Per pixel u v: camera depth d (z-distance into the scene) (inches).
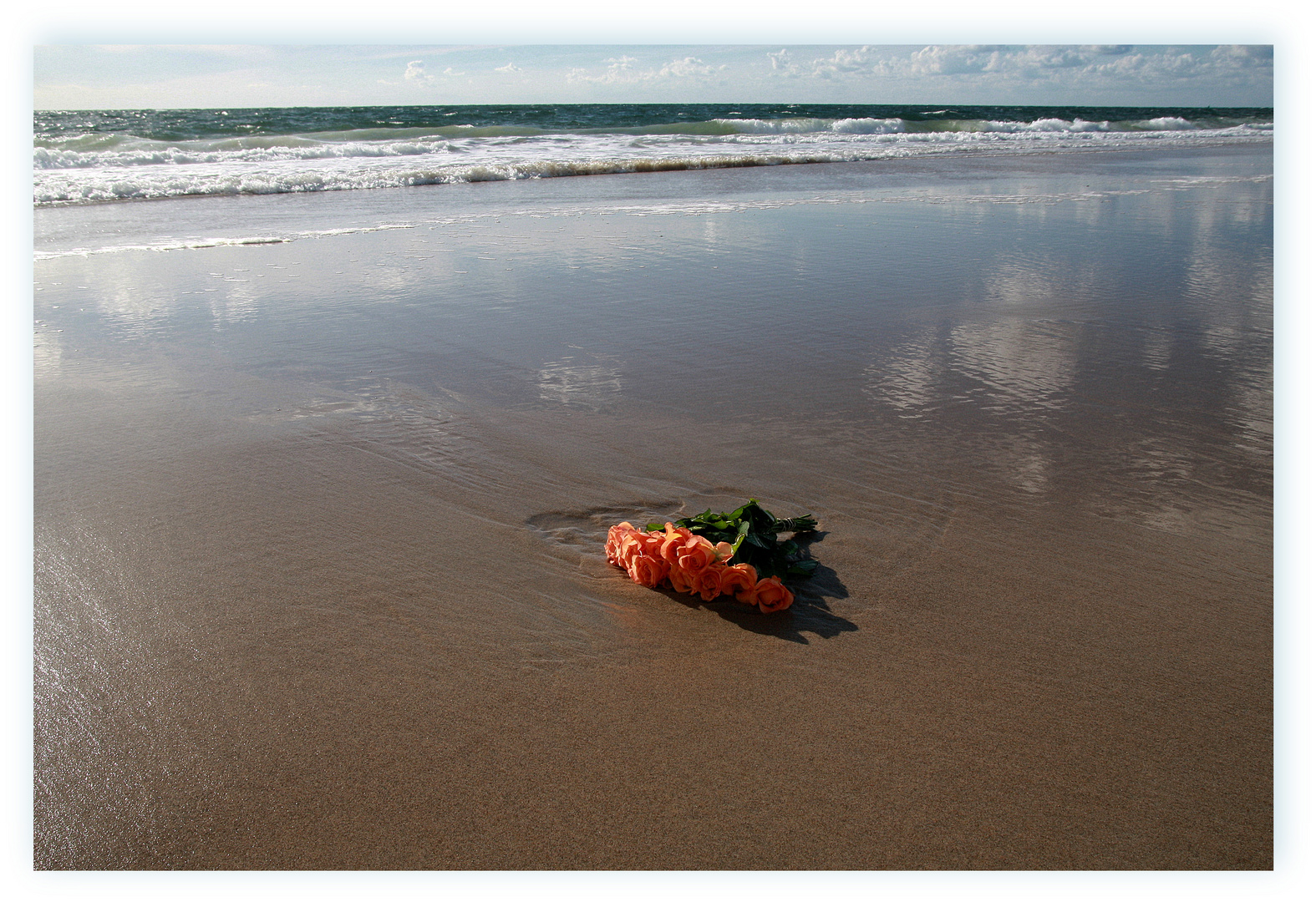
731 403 176.4
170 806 76.1
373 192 534.9
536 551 119.6
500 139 866.8
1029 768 80.4
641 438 158.4
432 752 81.7
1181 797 77.4
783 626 102.3
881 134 1067.9
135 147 716.7
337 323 237.3
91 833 73.6
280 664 94.7
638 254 336.2
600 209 459.5
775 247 350.3
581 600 107.5
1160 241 365.1
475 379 191.2
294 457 151.2
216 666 94.2
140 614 104.0
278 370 198.1
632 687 91.0
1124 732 84.9
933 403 177.0
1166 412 171.8
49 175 562.6
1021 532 124.4
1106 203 482.0
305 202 484.7
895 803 76.3
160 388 186.2
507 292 272.5
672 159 706.8
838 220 423.5
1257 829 74.3
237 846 72.3
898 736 84.0
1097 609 105.6
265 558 117.3
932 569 114.6
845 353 210.2
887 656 96.5
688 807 75.7
